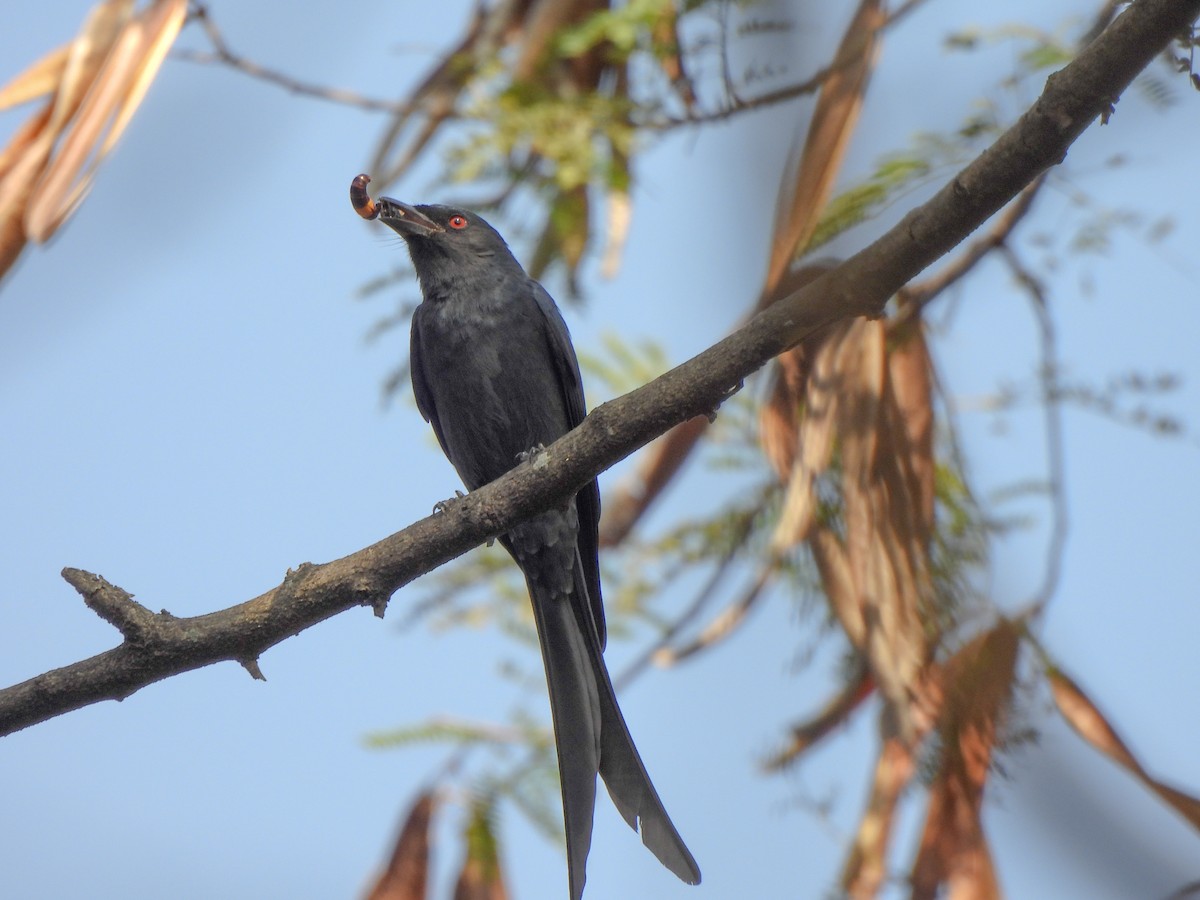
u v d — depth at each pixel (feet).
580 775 33.04
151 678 28.66
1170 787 27.48
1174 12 23.25
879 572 31.37
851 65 30.32
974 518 33.71
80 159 30.45
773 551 33.63
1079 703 29.53
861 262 26.50
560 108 41.32
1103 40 23.88
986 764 29.84
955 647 31.01
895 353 34.68
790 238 29.55
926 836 30.35
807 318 27.17
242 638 28.81
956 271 36.17
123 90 30.89
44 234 29.84
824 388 32.30
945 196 25.52
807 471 31.86
